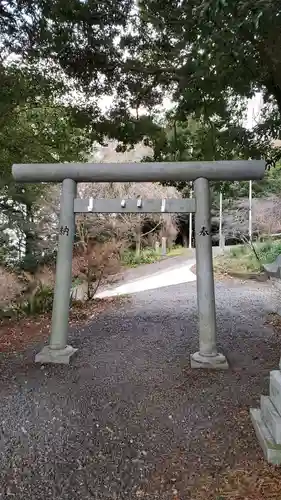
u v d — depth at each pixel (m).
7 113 5.89
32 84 5.50
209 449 2.40
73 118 5.95
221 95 4.71
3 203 7.36
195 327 5.50
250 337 4.94
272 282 8.45
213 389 3.32
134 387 3.41
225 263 11.46
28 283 7.07
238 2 2.33
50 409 2.99
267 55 3.45
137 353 4.39
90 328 5.57
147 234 14.92
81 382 3.54
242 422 2.71
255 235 13.04
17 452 2.42
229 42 3.20
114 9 4.35
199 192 4.08
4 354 4.44
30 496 2.01
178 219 17.56
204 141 5.68
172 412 2.92
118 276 9.68
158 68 4.96
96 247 7.61
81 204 4.29
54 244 7.83
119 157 11.59
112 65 5.00
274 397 2.38
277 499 1.86
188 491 2.01
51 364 4.02
